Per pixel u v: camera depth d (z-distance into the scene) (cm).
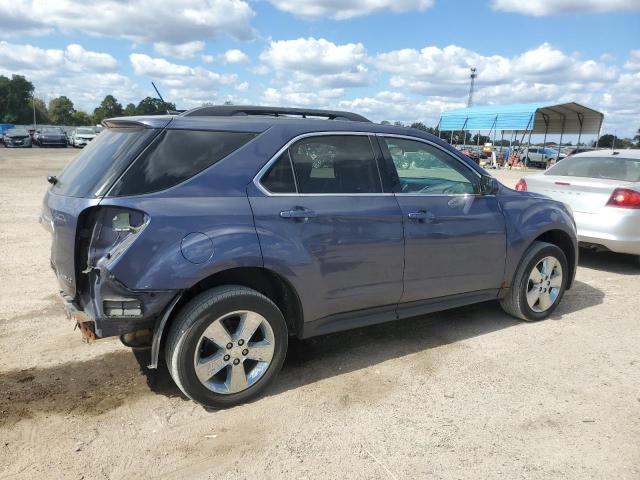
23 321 489
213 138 344
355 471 287
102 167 323
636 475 287
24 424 324
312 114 414
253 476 282
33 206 1143
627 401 366
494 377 398
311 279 364
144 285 306
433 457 300
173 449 303
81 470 283
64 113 10425
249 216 338
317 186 374
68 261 324
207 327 326
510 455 303
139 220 309
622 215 683
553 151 4259
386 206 400
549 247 507
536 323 514
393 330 491
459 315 534
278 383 384
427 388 379
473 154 4103
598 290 639
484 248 459
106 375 389
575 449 309
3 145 4381
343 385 382
